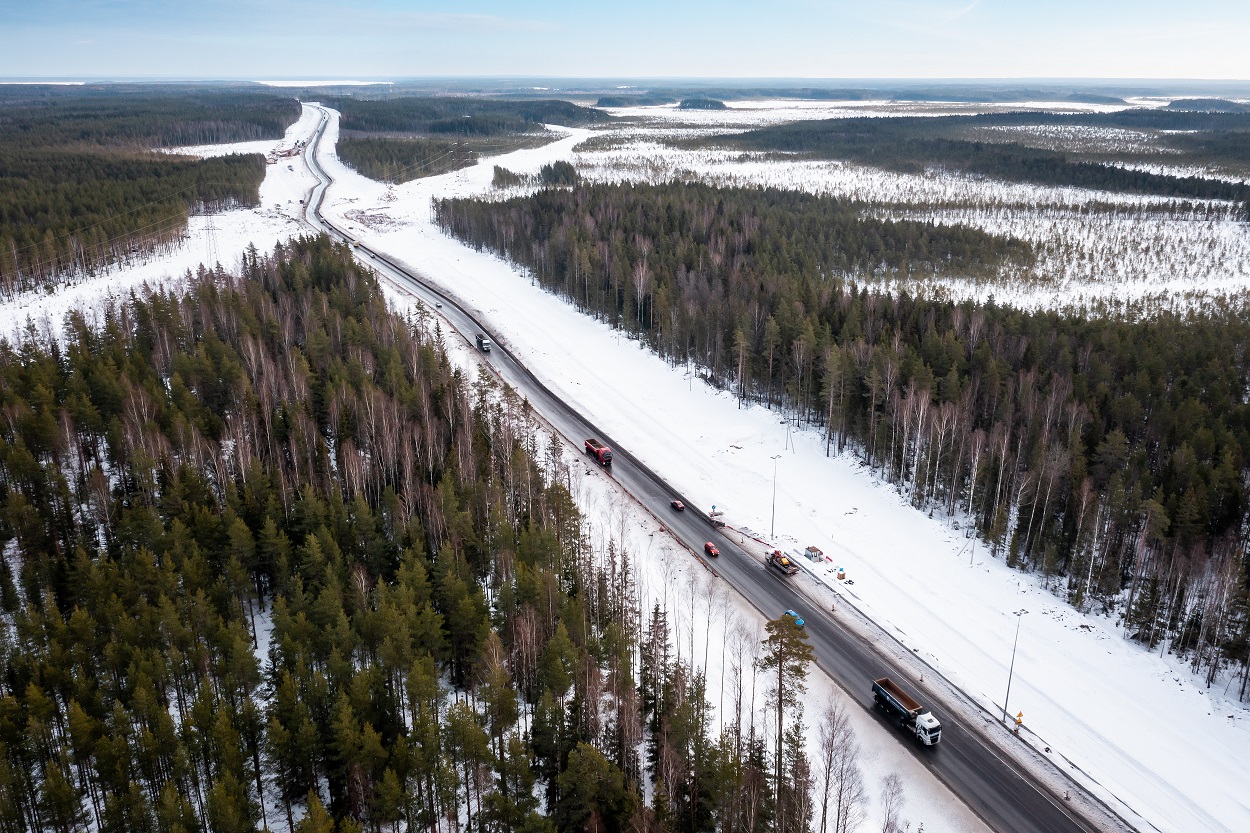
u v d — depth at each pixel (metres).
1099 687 65.94
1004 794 55.53
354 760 50.38
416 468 86.19
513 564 69.44
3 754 50.19
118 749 50.69
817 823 51.78
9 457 78.56
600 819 48.25
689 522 91.19
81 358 105.75
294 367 101.06
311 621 63.34
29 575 68.81
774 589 79.06
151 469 80.44
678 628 71.50
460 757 52.19
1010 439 92.25
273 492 78.25
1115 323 130.62
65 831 49.72
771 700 63.50
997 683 66.38
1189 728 61.66
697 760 50.78
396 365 104.81
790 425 113.69
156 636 60.66
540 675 59.81
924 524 90.25
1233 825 53.25
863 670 67.69
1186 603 73.56
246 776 51.72
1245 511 80.88
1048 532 81.00
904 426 96.25
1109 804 54.88
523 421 111.06
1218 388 100.38
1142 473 84.12
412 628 60.66
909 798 54.97
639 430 114.88
